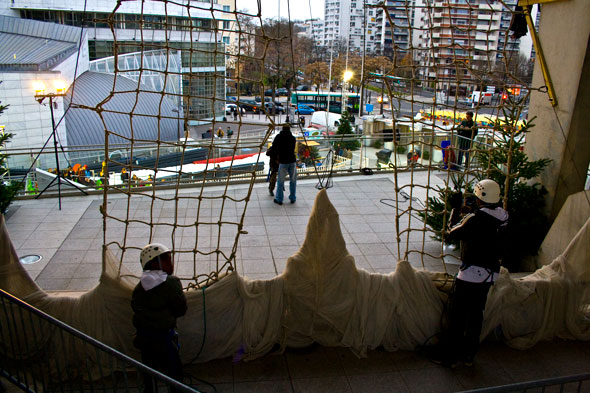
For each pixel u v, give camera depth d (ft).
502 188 20.86
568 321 15.08
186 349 13.26
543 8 20.26
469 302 13.12
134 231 23.30
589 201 17.70
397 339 14.39
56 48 83.61
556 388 12.89
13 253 12.90
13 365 12.59
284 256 20.89
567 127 19.57
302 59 193.36
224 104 114.42
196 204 27.45
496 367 13.75
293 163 27.48
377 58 171.94
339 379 12.94
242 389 12.41
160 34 105.50
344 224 25.13
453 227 13.64
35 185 30.91
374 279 14.29
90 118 80.48
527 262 20.76
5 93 67.56
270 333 13.74
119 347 12.93
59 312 12.77
